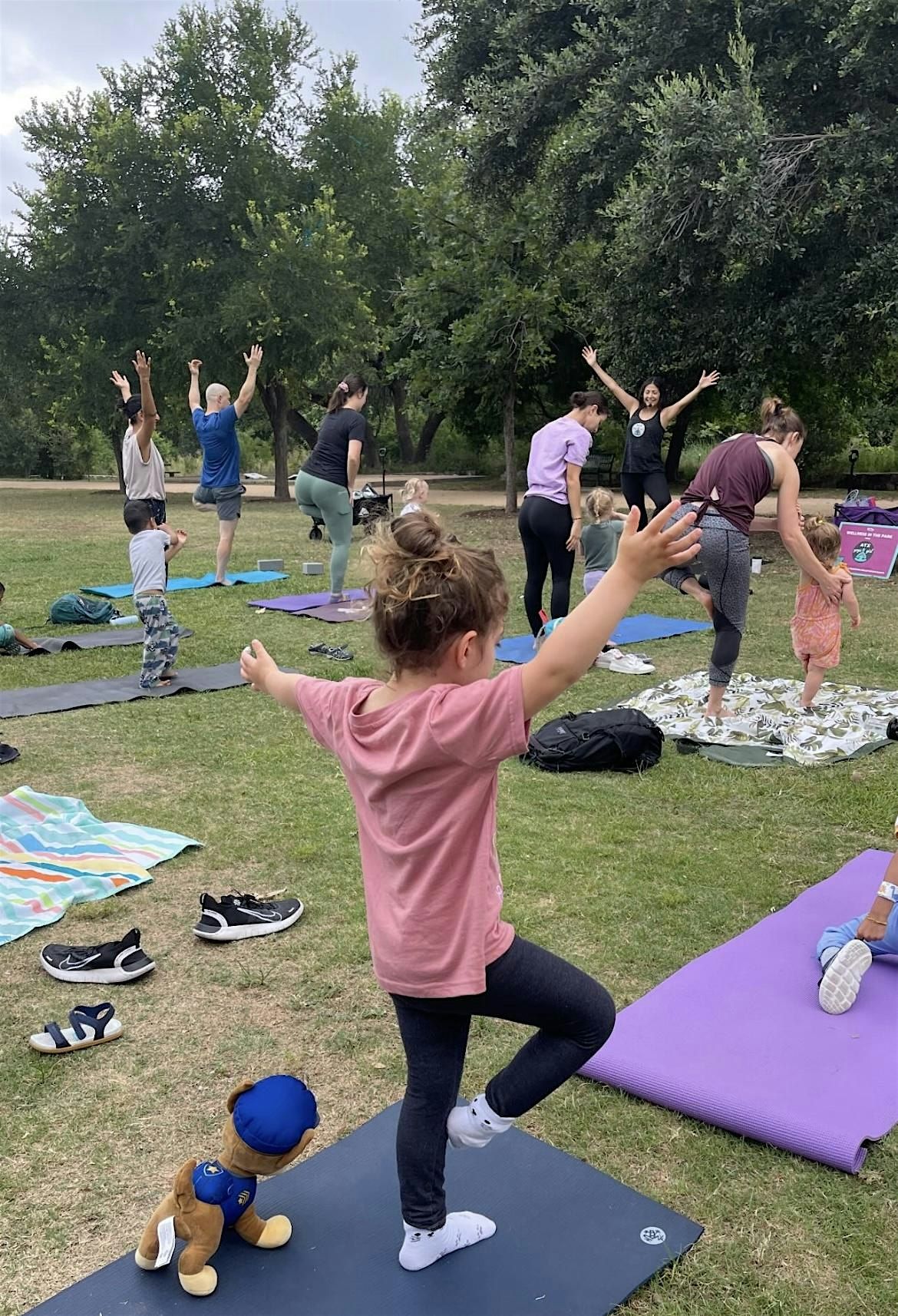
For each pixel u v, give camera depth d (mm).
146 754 5645
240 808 4863
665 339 13469
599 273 14047
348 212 25734
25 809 4637
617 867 4172
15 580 11406
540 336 16562
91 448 42719
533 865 4191
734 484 5562
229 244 24359
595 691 6836
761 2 11305
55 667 7586
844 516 11766
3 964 3490
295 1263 2191
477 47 15266
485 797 1896
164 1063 2938
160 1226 2111
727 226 11031
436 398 17969
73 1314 2062
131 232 23406
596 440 29500
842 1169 2471
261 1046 3012
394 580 1926
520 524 7359
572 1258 2199
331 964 3465
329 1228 2289
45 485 34500
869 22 10258
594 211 13750
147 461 9086
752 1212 2361
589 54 13227
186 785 5160
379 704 2004
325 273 23344
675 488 25094
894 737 4246
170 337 23344
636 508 1812
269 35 24500
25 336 25750
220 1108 2746
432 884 1892
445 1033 2023
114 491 29609
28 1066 2928
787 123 11609
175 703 6660
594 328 15016
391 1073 2877
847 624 8891
